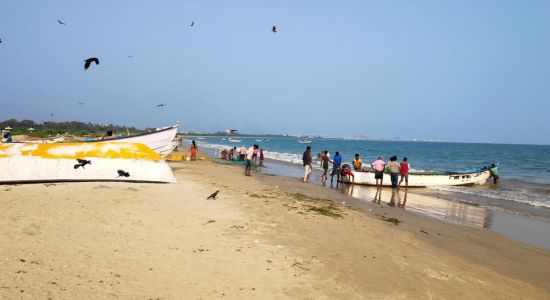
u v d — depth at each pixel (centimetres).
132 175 1459
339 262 734
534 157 7319
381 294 606
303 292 587
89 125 9888
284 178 2331
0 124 7969
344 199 1647
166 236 806
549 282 772
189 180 1712
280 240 845
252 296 558
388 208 1522
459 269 785
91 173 1407
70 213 920
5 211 893
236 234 862
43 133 5691
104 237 764
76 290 524
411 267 754
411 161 5831
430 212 1497
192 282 589
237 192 1472
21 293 500
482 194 2073
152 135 1902
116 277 580
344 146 12675
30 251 652
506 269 839
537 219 1424
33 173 1319
